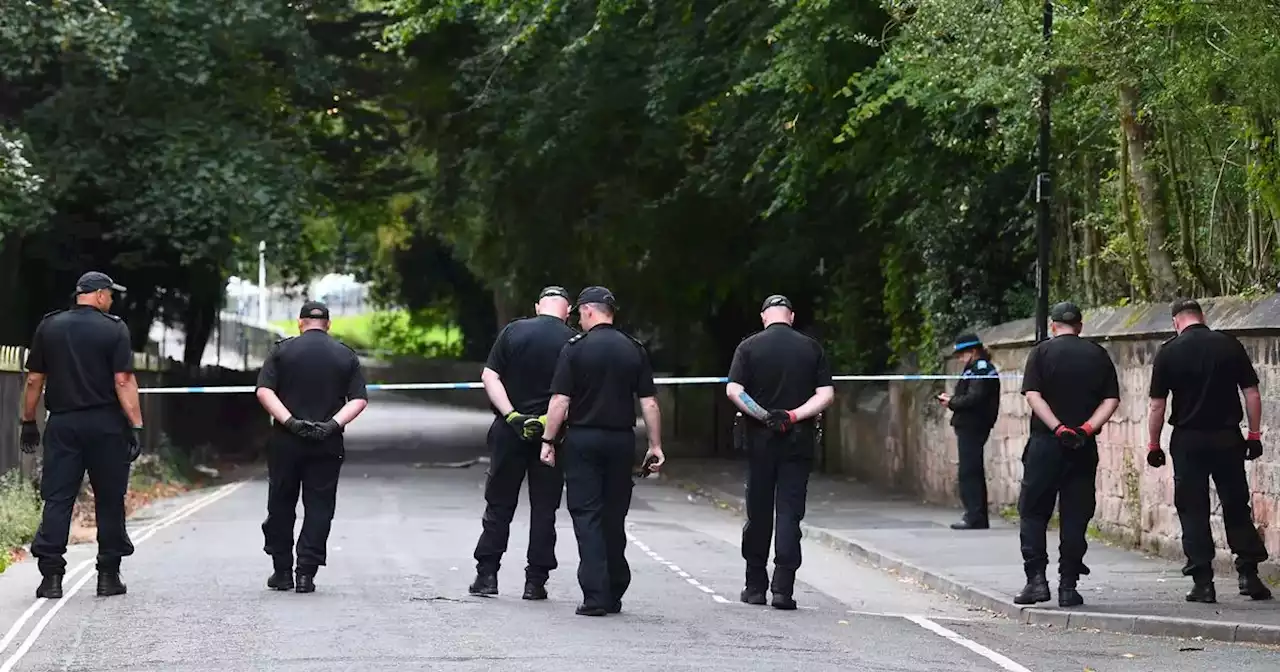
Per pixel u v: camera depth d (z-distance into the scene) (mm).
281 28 66938
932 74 38906
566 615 24781
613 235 73562
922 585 31797
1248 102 30016
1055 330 26812
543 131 68875
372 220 93812
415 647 21234
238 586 28406
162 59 63500
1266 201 29797
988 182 48844
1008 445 44719
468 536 39000
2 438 39281
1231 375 26188
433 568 31703
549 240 76875
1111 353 37406
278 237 66750
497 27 64312
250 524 42969
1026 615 26156
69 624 23484
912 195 54719
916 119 49906
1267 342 29188
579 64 65188
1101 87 33594
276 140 70562
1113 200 39094
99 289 26750
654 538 40344
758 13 54625
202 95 67562
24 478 40812
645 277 76750
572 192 74062
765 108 56312
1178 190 33281
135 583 28875
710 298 78688
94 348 26453
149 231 65125
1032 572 26750
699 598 28125
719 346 82438
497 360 26656
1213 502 31156
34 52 57812
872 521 43562
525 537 38719
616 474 25203
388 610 25016
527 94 68875
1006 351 45312
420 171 90000
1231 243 33156
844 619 25484
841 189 60688
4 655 20875
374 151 82250
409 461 75625
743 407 26516
